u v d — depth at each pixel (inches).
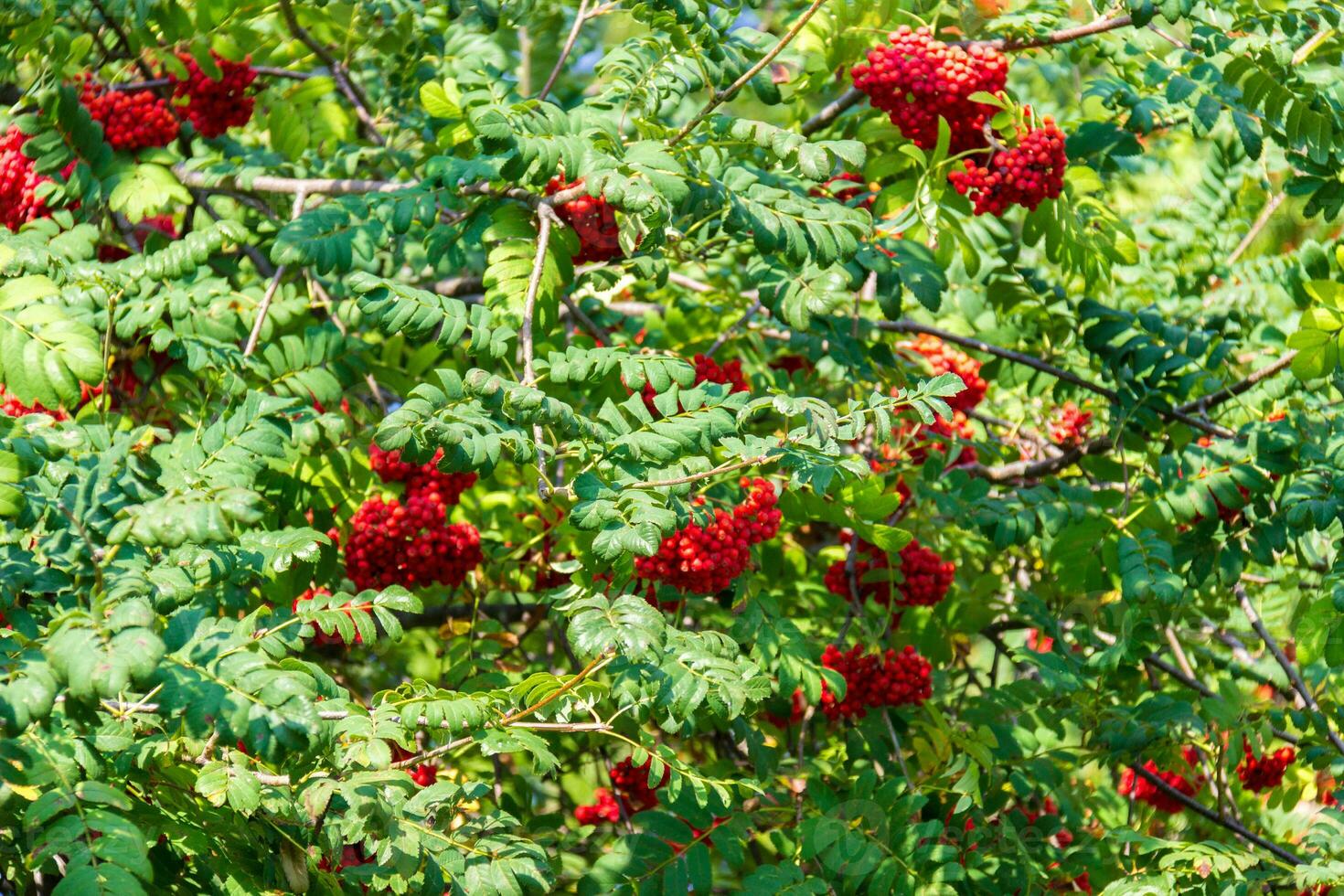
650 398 139.2
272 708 77.5
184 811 100.3
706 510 118.0
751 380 169.9
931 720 163.9
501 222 132.0
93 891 74.2
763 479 127.2
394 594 109.0
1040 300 187.9
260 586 142.6
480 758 167.0
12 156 140.6
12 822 89.7
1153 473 172.9
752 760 143.6
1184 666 185.0
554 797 199.3
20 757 82.6
